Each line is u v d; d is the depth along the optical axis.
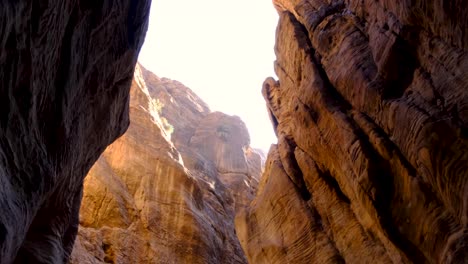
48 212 10.04
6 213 6.00
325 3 17.70
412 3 10.59
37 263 8.86
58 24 7.34
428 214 9.49
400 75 11.37
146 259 22.78
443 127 9.04
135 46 11.38
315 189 15.01
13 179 6.71
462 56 9.34
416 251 10.05
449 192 8.88
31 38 6.54
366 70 12.64
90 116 10.26
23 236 7.09
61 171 8.94
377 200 10.79
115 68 10.76
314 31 16.75
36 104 7.32
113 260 21.28
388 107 11.10
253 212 17.72
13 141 6.66
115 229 22.88
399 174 10.58
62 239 11.05
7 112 6.41
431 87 10.03
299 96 16.19
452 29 9.53
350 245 12.69
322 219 14.28
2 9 5.46
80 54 8.65
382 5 12.76
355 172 11.73
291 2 20.48
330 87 14.58
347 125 12.52
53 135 8.19
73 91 8.65
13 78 6.43
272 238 15.91
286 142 17.53
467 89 9.02
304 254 14.13
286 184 16.19
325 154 14.16
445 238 8.91
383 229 10.54
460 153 8.64
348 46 14.10
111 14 9.49
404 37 11.23
